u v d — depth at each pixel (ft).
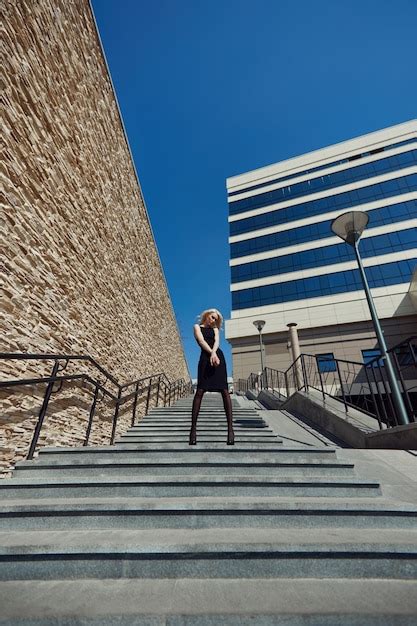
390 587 4.52
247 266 87.76
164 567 4.87
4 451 9.55
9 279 10.46
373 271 73.31
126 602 4.08
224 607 3.95
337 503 6.46
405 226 75.72
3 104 10.61
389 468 9.73
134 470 8.80
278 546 4.97
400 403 14.29
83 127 17.76
